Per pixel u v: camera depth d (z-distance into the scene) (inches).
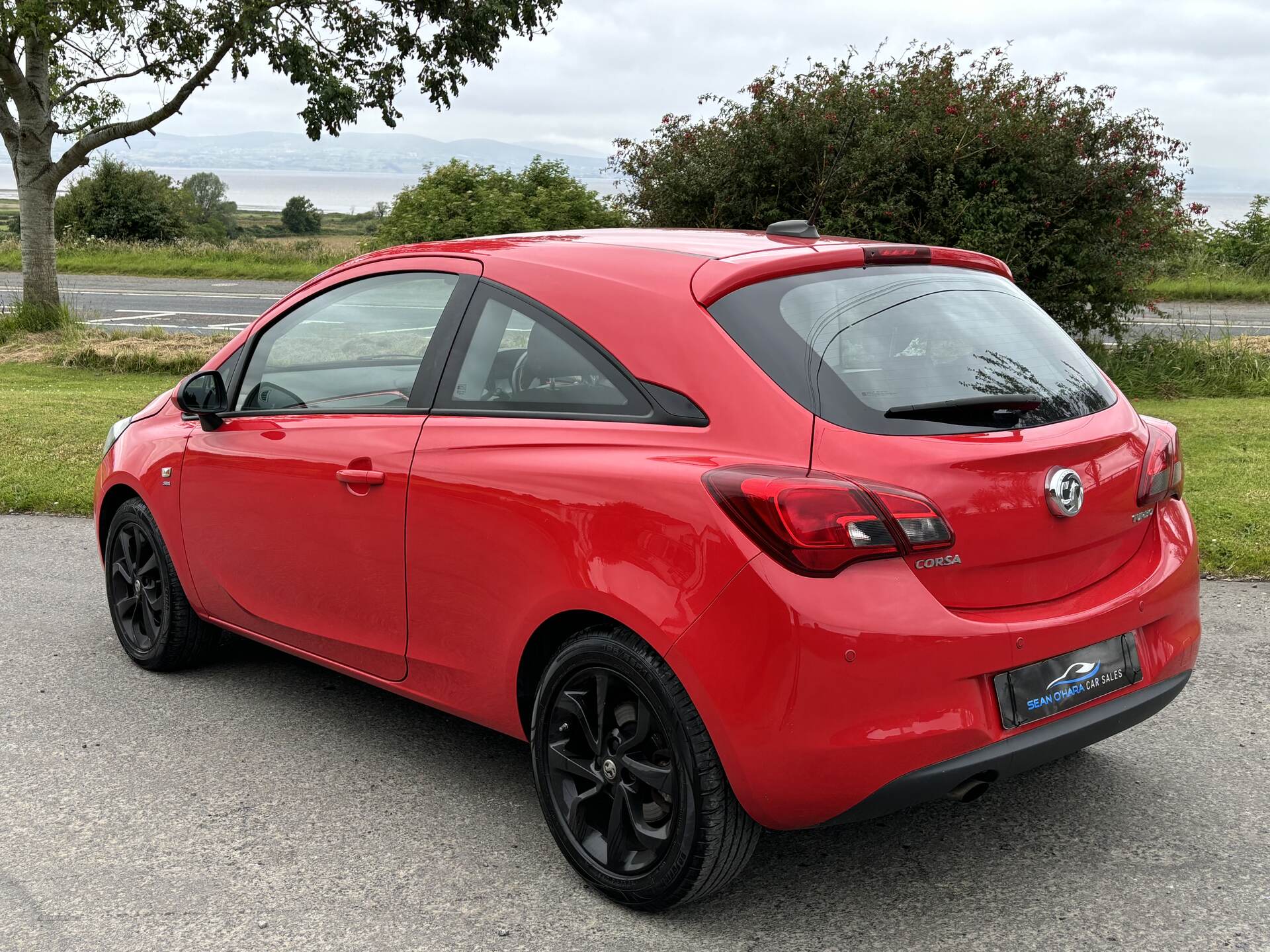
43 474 335.0
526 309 126.9
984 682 104.6
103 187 2103.8
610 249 127.2
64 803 140.7
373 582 139.5
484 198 801.6
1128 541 120.0
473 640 127.5
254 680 184.5
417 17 684.1
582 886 120.6
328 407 149.9
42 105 689.6
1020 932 109.3
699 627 102.7
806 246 124.0
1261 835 127.5
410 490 131.8
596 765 117.2
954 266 131.1
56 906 116.9
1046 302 527.2
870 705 99.1
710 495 103.1
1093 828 129.9
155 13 639.1
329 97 657.0
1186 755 148.7
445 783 145.9
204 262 1331.2
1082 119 515.2
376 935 111.1
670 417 111.2
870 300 116.9
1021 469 106.8
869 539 98.6
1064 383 119.5
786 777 100.6
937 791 102.5
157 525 179.3
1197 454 325.7
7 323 686.5
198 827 134.1
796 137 519.8
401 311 143.1
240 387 165.6
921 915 113.0
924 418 105.5
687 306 113.3
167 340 643.5
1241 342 558.3
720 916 113.8
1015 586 107.8
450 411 131.7
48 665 191.0
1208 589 215.3
